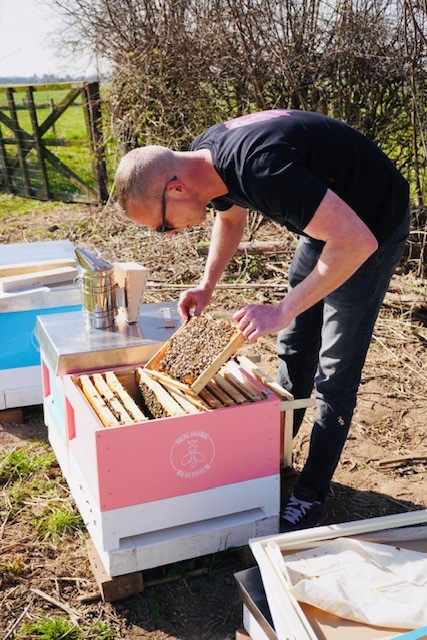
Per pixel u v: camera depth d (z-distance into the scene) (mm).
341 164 2363
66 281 3781
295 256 2877
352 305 2539
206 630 2400
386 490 3172
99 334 3027
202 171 2334
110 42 6996
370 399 4023
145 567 2494
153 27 6770
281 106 6234
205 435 2457
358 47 5559
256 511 2693
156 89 6801
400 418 3816
